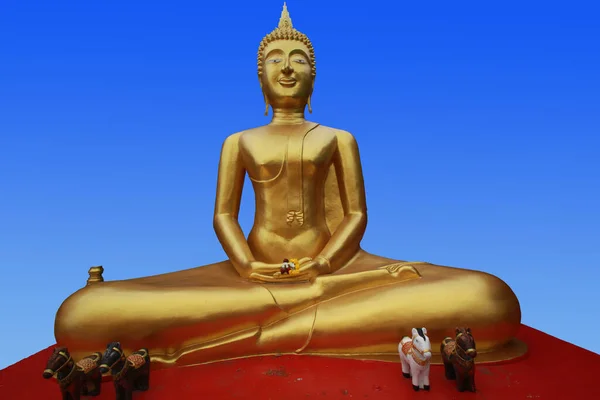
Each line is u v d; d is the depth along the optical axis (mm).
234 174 6281
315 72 6688
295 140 6113
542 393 4020
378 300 4969
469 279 5074
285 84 6371
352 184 6207
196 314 4781
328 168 6301
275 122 6473
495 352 4863
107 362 3793
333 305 5031
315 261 5461
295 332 4867
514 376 4387
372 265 5707
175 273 5730
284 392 4027
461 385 4055
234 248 5766
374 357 4816
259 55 6645
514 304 4973
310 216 6055
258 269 5410
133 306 4676
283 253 5930
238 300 4922
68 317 4594
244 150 6215
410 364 4098
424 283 5066
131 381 3971
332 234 6242
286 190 6020
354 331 4836
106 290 4789
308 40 6609
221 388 4141
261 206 6117
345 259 5809
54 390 4340
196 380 4332
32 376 4711
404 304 4887
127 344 4633
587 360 4809
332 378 4316
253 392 4039
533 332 5828
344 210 6230
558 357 4895
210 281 5328
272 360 4770
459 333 3994
